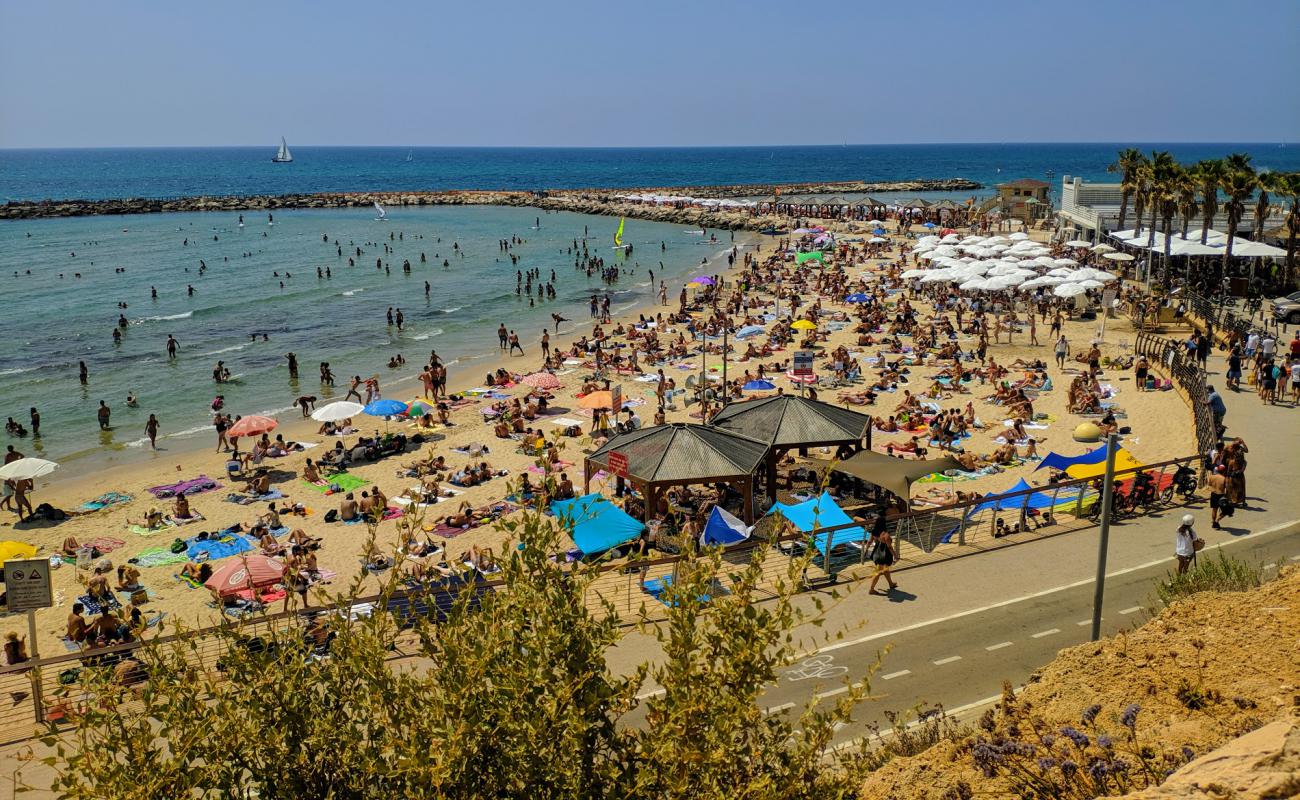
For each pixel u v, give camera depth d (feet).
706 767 21.12
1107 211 222.48
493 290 241.55
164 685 24.25
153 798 21.80
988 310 178.19
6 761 45.73
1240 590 47.44
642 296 231.09
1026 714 34.99
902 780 32.65
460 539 80.18
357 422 123.34
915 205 343.26
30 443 119.55
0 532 87.56
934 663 51.08
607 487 92.94
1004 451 95.50
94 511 92.63
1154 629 39.24
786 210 404.36
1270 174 157.38
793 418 82.38
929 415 112.78
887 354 145.89
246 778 24.39
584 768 21.68
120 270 268.82
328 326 195.11
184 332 188.14
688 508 79.92
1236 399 106.73
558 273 270.46
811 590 61.77
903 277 197.98
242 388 146.10
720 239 351.67
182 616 66.64
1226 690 32.99
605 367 146.41
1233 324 134.31
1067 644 52.85
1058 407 114.11
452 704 21.26
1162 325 148.56
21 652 55.88
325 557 77.92
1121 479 73.87
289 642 26.40
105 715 23.20
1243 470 73.72
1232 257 177.06
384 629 25.30
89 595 69.05
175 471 106.22
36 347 173.58
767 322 177.88
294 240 357.82
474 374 152.76
